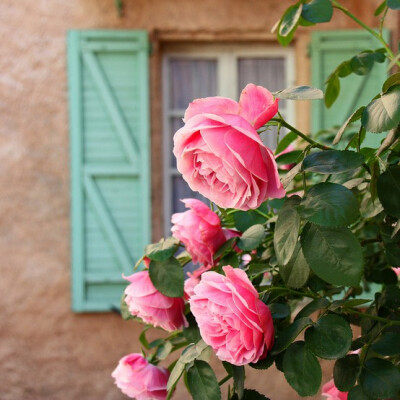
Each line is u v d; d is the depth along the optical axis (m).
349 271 0.85
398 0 1.13
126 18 4.90
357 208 0.86
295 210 0.89
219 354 0.92
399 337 0.96
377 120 0.87
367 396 0.91
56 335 4.95
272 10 4.93
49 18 4.90
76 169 4.86
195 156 0.88
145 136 4.87
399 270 1.31
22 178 4.92
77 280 4.86
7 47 4.90
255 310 0.90
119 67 4.88
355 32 4.85
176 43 5.09
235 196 0.86
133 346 4.93
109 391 4.93
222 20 4.93
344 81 4.85
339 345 0.89
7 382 4.95
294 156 1.22
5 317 4.93
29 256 4.93
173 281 1.10
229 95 5.10
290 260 0.94
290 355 0.91
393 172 0.94
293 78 5.08
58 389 4.94
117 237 4.87
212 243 1.10
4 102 4.91
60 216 4.93
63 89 4.91
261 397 1.00
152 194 4.96
